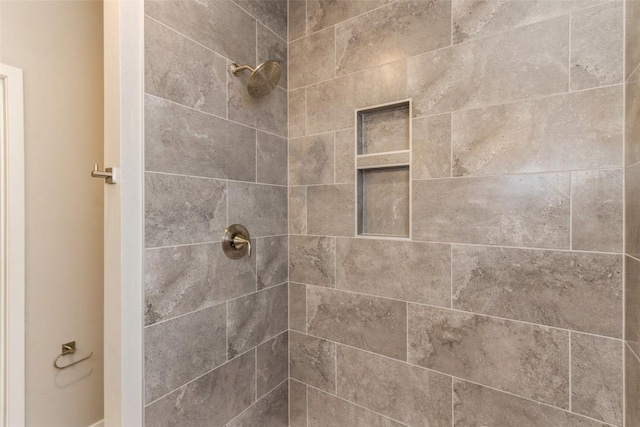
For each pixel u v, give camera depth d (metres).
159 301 1.01
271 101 1.42
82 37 1.46
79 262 1.47
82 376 1.49
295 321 1.51
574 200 0.94
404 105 1.25
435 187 1.16
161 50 1.00
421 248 1.19
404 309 1.23
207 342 1.16
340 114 1.37
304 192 1.47
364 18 1.31
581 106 0.92
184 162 1.07
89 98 1.48
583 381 0.93
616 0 0.88
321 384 1.44
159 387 1.01
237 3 1.26
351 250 1.34
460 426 1.12
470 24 1.09
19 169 1.25
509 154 1.03
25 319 1.29
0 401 1.24
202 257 1.13
